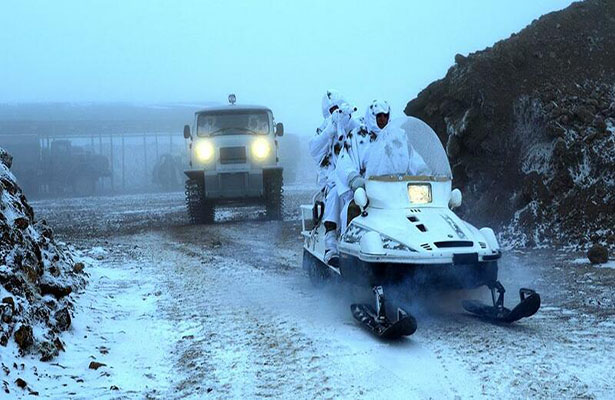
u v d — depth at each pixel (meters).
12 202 7.71
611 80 14.34
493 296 6.92
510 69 14.64
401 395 4.86
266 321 7.39
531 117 13.70
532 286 8.79
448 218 7.03
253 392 5.10
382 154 7.37
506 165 13.66
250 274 10.70
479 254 6.54
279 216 21.56
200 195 21.19
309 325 7.11
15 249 6.75
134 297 9.06
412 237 6.66
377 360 5.72
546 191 12.63
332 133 8.95
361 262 6.95
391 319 6.88
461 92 14.63
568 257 10.81
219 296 8.93
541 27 15.69
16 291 6.24
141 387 5.30
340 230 8.12
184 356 6.16
